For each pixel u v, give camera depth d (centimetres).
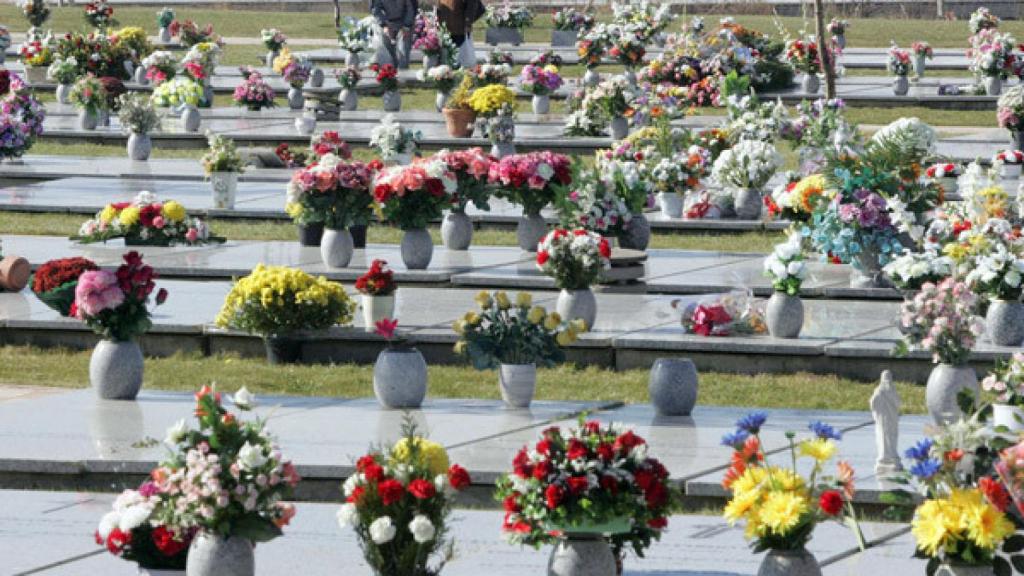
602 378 1712
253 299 1748
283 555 1118
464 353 1544
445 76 4138
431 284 2095
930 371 1703
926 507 940
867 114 4172
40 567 1101
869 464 1301
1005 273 1719
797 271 1759
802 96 4291
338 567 1091
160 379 1692
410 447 1009
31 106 3262
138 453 1349
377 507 987
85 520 1217
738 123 2914
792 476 978
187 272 2145
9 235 2480
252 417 1474
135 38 4631
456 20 4697
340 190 2150
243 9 7512
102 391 1564
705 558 1108
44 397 1575
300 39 6300
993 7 7156
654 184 2605
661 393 1503
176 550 1003
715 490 1256
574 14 5791
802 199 2123
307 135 3606
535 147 3459
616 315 1892
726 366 1742
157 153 3525
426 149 3525
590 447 978
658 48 5412
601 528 974
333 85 4600
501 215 2609
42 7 6150
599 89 3519
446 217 2319
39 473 1330
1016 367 1258
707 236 2512
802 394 1642
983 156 3266
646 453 986
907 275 1750
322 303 1747
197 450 997
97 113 3731
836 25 5450
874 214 1981
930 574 963
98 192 2883
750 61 4291
